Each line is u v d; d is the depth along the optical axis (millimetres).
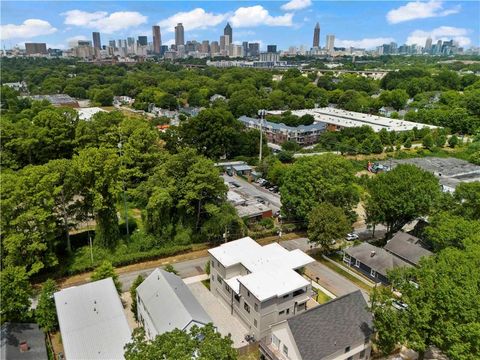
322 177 55688
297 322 30672
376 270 45625
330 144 107250
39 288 42344
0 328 31359
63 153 76875
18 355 28828
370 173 88688
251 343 33656
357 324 32469
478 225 42781
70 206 49031
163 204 50844
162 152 71438
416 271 31641
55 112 78688
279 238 57406
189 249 52750
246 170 87188
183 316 30969
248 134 101500
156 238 52469
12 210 41312
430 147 106250
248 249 43094
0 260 41531
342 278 47375
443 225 44500
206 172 51781
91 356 28375
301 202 55562
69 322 31141
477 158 87500
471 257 33094
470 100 133250
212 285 43250
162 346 21938
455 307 27141
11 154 70188
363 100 159125
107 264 39969
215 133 93938
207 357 21016
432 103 158875
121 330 31172
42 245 41750
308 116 121625
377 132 111938
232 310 39281
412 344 28516
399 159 92812
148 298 34906
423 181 52156
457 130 126000
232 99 150250
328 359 30094
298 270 42625
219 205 54031
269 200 72938
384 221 53750
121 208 61875
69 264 46656
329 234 48375
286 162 93312
